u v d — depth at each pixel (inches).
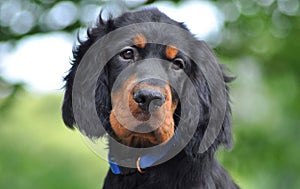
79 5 394.3
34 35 401.1
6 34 398.9
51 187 745.0
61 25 397.7
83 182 792.9
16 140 769.6
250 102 517.0
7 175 713.6
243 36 448.5
